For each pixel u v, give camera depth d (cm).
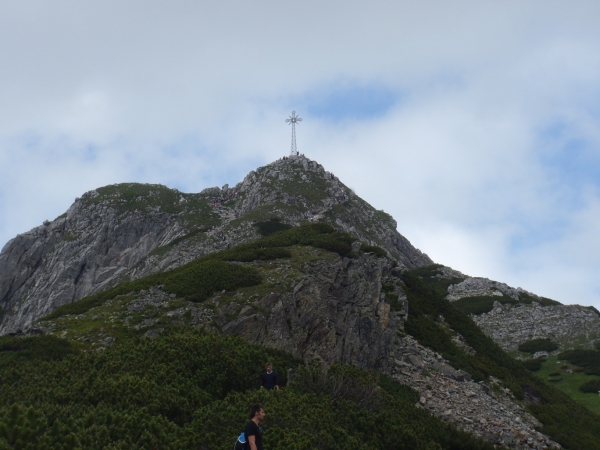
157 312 4512
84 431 2112
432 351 5156
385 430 3023
